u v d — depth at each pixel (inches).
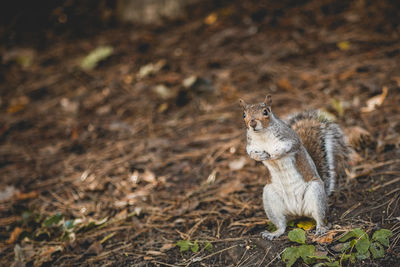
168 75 404.5
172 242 220.7
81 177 296.5
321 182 199.0
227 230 220.7
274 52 407.2
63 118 377.1
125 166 299.6
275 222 203.8
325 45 401.7
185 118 349.1
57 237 241.9
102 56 438.0
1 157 334.6
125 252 220.2
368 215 204.5
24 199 282.5
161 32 485.4
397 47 373.7
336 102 299.3
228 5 497.7
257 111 194.1
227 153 295.1
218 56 418.9
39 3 567.5
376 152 258.7
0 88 435.2
